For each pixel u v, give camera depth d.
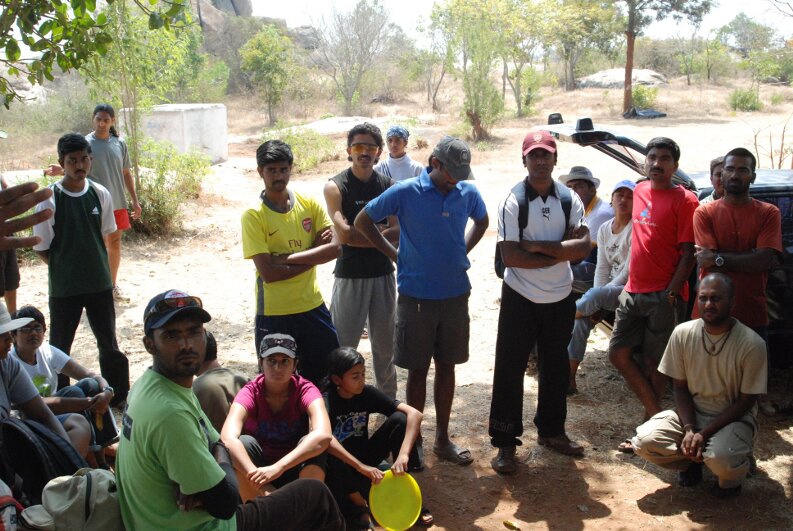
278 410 4.20
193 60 36.31
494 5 29.16
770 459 5.03
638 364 5.45
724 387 4.55
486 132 24.75
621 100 38.12
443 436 5.11
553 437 5.17
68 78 27.31
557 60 53.12
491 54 24.55
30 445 3.44
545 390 5.07
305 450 3.92
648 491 4.70
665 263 5.10
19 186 2.99
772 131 25.66
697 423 4.64
